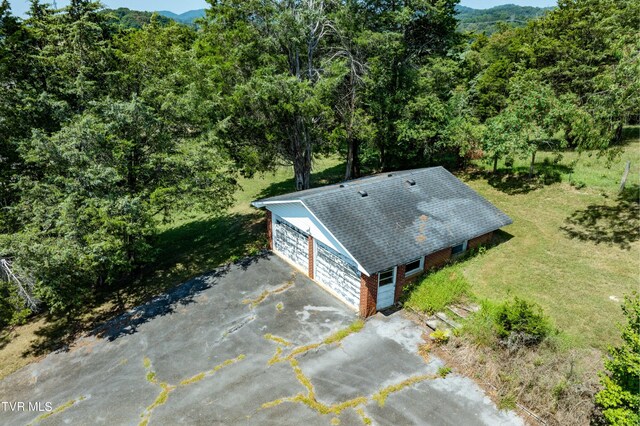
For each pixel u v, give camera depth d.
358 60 24.34
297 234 17.36
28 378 12.52
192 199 17.27
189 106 17.47
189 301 15.88
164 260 20.73
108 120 15.83
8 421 10.81
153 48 18.84
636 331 8.44
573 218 18.72
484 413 9.77
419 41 27.39
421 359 11.71
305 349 12.49
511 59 37.34
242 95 19.52
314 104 19.94
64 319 15.84
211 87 19.91
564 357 10.55
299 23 20.92
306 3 22.34
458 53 30.42
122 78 17.17
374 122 25.80
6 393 11.95
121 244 14.19
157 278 18.55
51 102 15.27
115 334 14.27
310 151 24.50
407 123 24.94
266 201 18.31
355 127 24.03
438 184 18.58
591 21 25.59
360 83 24.12
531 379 10.07
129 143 15.70
